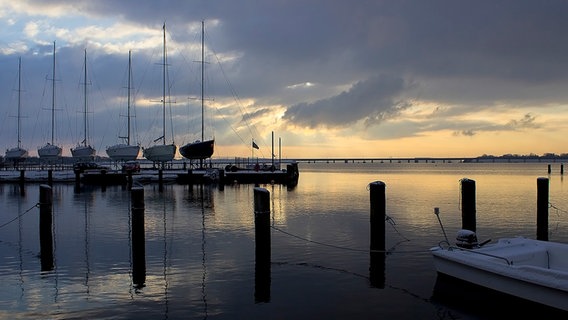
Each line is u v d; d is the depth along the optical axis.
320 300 12.30
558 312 10.91
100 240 20.39
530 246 13.55
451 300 12.32
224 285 13.52
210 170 59.28
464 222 18.67
